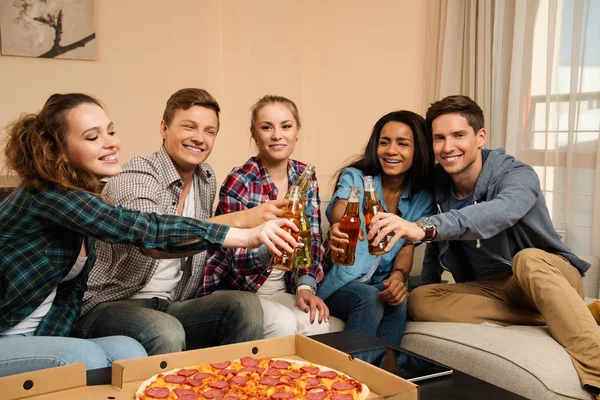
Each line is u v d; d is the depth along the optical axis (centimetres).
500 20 323
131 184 208
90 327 192
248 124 429
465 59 340
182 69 431
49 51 384
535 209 226
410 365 154
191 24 432
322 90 446
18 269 158
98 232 157
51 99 166
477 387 143
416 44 378
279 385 133
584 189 293
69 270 169
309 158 459
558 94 302
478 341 208
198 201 228
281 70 439
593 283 265
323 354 153
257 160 245
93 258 180
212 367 145
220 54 443
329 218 252
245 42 425
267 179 240
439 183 246
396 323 235
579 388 188
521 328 219
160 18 421
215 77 443
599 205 285
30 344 151
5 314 160
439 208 245
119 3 407
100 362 155
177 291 221
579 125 293
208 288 226
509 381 193
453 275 252
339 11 429
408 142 241
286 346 161
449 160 227
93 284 199
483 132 231
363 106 417
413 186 250
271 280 241
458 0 342
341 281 238
